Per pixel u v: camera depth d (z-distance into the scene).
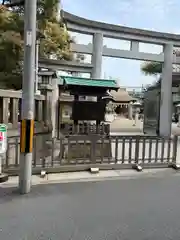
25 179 4.84
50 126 10.98
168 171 6.97
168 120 15.77
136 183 5.79
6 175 5.63
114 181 5.91
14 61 10.98
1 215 3.88
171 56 15.71
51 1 10.87
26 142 4.77
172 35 15.52
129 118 35.72
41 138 9.53
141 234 3.38
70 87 9.39
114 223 3.69
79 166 6.63
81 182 5.76
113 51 14.64
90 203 4.46
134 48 15.09
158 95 16.05
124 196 4.87
